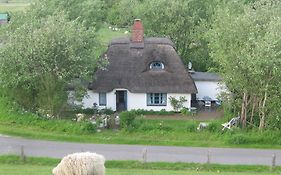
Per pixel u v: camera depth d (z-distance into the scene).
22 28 48.00
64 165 20.09
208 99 55.69
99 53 60.28
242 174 34.78
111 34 85.75
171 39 64.69
